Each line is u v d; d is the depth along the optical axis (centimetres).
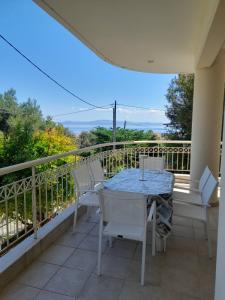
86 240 280
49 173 291
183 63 448
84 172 325
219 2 175
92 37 334
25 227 256
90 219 333
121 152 523
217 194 398
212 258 249
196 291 203
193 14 261
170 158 570
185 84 1062
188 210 270
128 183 288
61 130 1303
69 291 200
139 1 235
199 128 402
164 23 285
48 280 212
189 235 299
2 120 1273
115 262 240
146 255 253
